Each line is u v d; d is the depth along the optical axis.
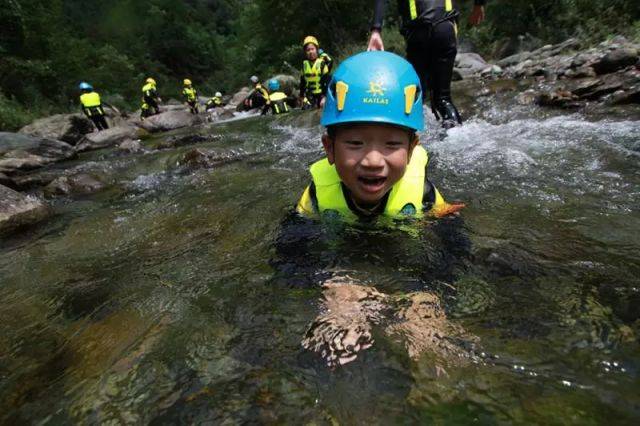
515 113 4.78
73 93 19.42
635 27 7.59
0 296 1.89
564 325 1.17
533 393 0.94
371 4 20.58
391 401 0.95
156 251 2.14
